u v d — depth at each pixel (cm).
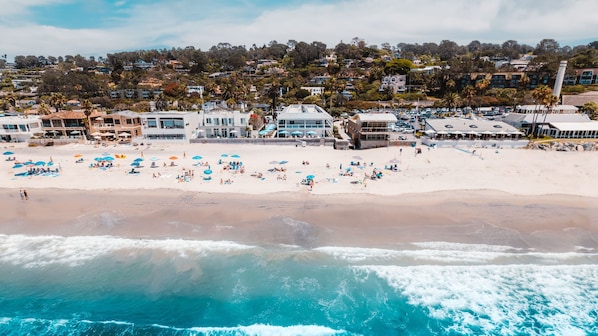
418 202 4525
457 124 8231
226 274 3247
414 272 3247
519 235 3738
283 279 3186
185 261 3416
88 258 3481
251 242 3691
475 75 14975
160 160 6662
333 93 14525
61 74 19750
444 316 2848
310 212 4269
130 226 4025
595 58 16138
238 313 2867
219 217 4181
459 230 3844
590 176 5506
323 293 3044
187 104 14225
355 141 8150
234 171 5872
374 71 16938
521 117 8719
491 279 3178
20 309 2927
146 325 2772
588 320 2809
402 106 13438
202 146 7838
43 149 7775
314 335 2691
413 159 6556
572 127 8038
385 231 3844
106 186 5216
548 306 2925
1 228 4034
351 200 4600
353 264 3347
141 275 3250
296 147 7725
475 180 5353
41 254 3556
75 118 8869
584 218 4078
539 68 14788
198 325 2772
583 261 3369
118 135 8769
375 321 2800
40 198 4784
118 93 17250
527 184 5172
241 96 13488
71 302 2983
